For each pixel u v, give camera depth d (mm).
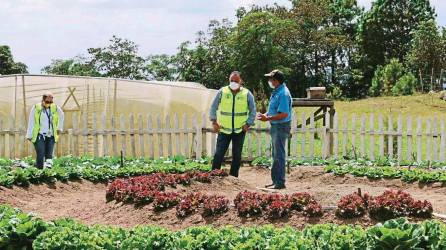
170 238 7672
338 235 7348
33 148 20328
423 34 62906
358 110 43344
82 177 14984
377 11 77688
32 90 21594
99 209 11562
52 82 21797
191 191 12570
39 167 16750
